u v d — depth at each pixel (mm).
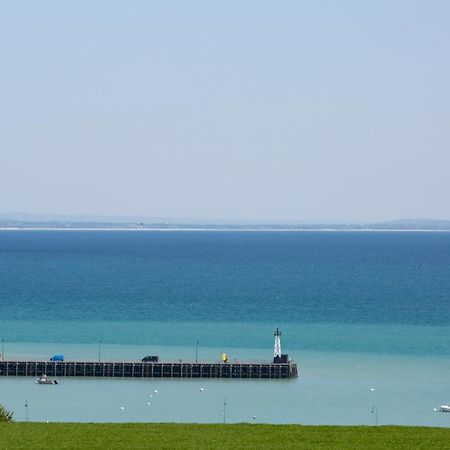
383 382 183125
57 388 183250
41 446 92750
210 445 94375
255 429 103812
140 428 103438
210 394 175875
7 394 176375
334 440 97750
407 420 150500
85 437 97375
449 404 162500
